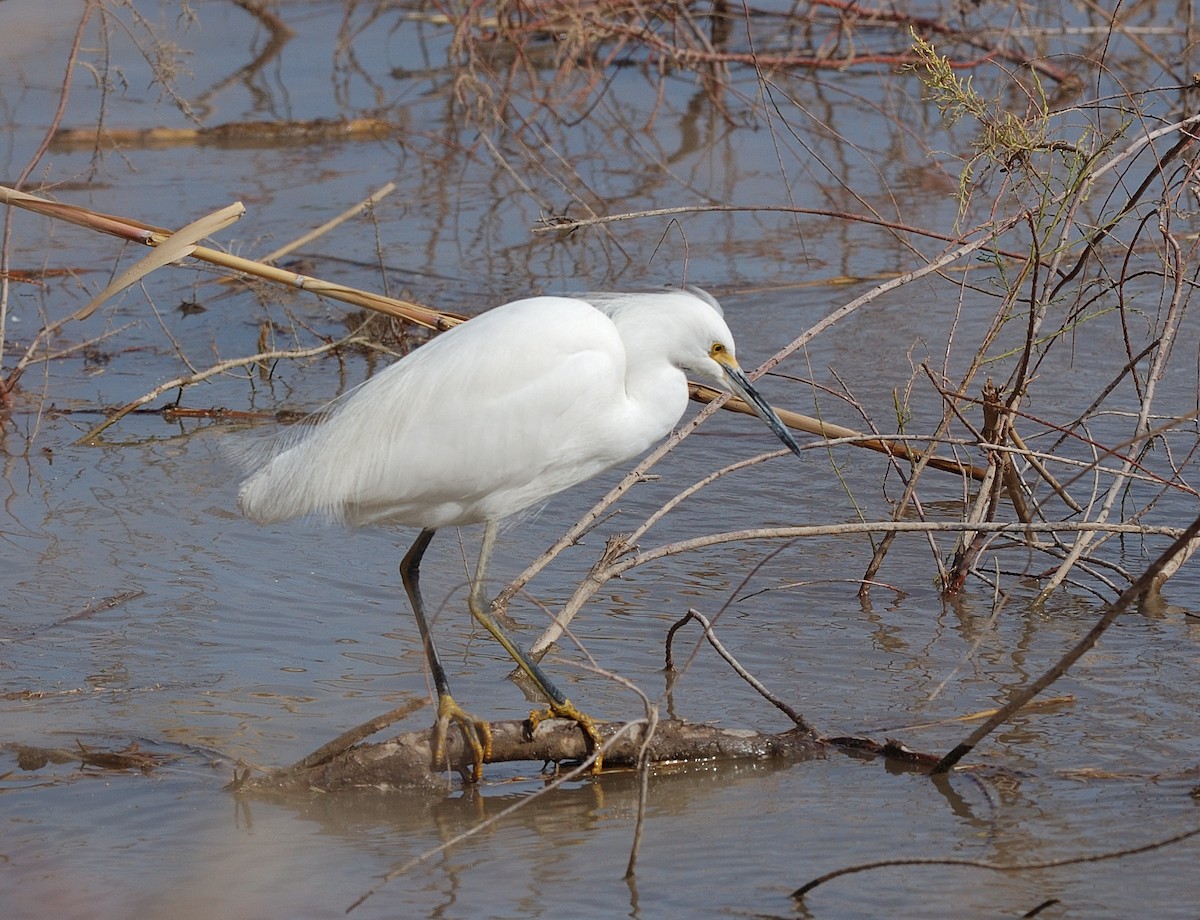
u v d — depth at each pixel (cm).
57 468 1336
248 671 958
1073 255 1691
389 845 754
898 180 2073
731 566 1139
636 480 1016
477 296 1742
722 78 2478
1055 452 1278
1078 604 1054
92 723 881
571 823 778
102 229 1209
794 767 837
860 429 1361
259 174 2233
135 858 737
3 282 1593
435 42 3003
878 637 1005
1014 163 1184
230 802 799
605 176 2186
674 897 692
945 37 2458
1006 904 675
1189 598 1055
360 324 1675
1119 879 694
